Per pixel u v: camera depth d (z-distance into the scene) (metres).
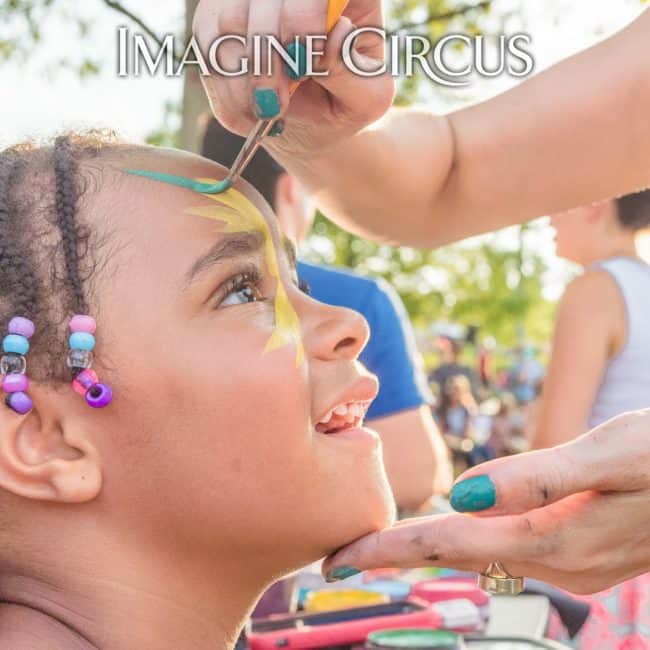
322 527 1.25
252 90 1.13
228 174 1.37
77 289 1.22
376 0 1.27
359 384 1.31
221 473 1.23
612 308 2.53
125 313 1.23
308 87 1.29
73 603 1.27
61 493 1.23
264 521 1.24
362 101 1.24
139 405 1.22
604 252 2.66
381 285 2.58
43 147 1.35
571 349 2.56
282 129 1.25
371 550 1.22
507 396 10.09
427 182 1.65
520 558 1.18
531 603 2.10
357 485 1.27
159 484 1.24
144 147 1.38
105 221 1.25
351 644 1.72
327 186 1.59
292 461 1.23
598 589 1.26
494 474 1.13
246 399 1.22
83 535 1.26
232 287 1.29
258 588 1.32
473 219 1.74
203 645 1.30
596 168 1.63
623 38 1.62
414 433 2.55
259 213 1.36
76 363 1.20
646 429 1.16
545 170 1.65
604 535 1.17
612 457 1.14
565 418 2.54
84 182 1.27
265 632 1.73
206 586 1.29
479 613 1.90
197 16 1.20
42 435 1.25
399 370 2.54
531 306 11.45
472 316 11.23
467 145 1.67
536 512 1.18
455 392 8.64
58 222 1.24
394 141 1.57
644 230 2.69
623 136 1.59
